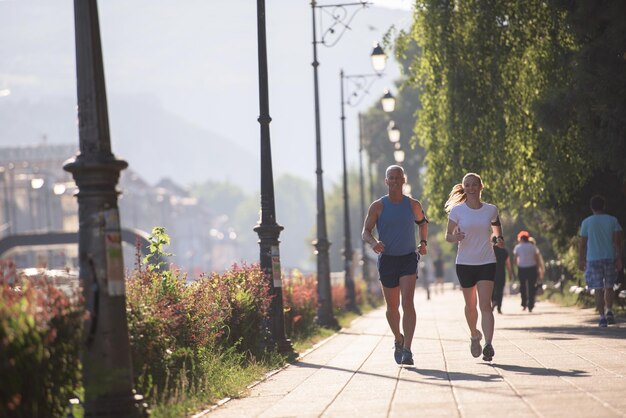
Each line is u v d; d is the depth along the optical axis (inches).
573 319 1717.5
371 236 1021.8
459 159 1818.4
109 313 652.7
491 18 1791.3
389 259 1023.6
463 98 1804.9
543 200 1829.5
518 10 1776.6
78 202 660.1
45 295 603.2
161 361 836.0
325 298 2060.8
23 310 551.2
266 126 1333.7
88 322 650.2
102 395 647.1
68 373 604.7
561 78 1738.4
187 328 956.0
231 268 1300.4
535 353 1066.7
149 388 775.7
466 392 770.8
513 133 1793.8
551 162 1759.4
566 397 707.4
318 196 2199.8
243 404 806.5
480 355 1041.5
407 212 1020.5
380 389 837.2
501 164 1801.2
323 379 964.6
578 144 1736.0
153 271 1002.1
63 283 663.1
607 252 1427.2
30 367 537.0
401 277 1023.0
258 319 1248.8
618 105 1421.0
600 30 1460.4
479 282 1009.5
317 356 1290.6
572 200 1887.3
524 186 1819.6
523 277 2209.6
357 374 986.1
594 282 1429.6
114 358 652.1
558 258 2945.4
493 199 1820.9
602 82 1416.1
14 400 506.9
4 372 510.0
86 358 645.9
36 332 550.0
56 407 588.4
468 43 1811.0
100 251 654.5
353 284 3031.5
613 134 1448.1
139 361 783.1
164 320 867.4
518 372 887.7
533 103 1540.4
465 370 938.7
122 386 652.1
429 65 1846.7
